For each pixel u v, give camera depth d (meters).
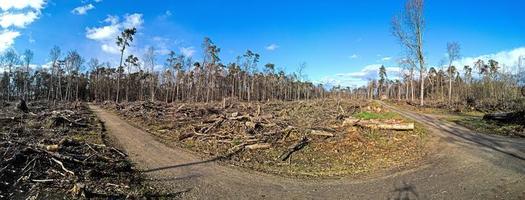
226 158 15.94
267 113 29.61
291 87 97.12
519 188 9.70
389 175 12.40
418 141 17.55
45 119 22.59
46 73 86.81
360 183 11.56
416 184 10.91
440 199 9.32
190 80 79.56
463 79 75.50
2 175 9.66
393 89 101.38
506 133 19.08
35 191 9.28
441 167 12.77
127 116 32.12
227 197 10.03
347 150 16.67
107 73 87.38
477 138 17.91
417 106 39.91
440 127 21.64
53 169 11.03
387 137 18.27
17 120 21.88
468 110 36.19
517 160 12.83
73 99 86.38
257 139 19.02
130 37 57.88
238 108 34.62
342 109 28.80
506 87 55.69
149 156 15.58
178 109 31.98
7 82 70.25
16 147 11.83
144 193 10.04
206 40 69.56
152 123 26.80
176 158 15.46
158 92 87.12
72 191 9.30
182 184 11.29
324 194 10.38
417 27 38.94
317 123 22.55
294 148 17.17
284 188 11.10
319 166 14.53
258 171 13.61
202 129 22.28
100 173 11.47
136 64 72.06
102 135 20.20
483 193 9.53
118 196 9.59
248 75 87.19
